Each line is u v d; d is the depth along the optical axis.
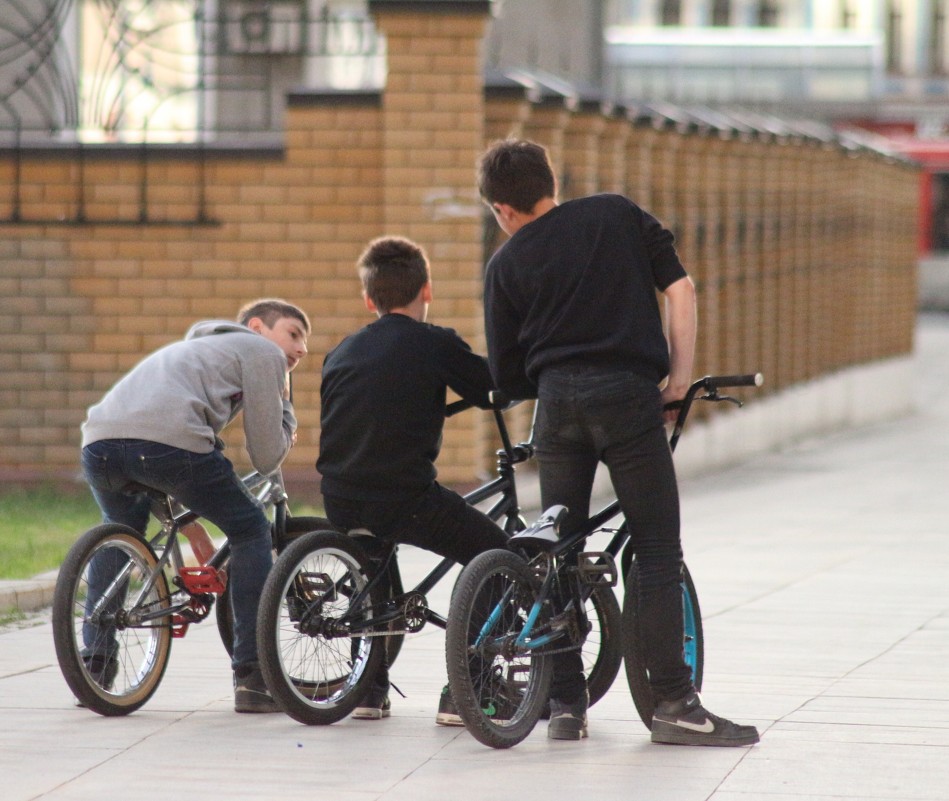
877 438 92.19
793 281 87.00
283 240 47.50
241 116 58.84
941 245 191.00
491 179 21.69
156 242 47.88
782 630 31.03
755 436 79.62
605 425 20.88
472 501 23.23
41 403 48.28
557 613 22.08
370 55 49.38
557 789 19.61
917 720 23.25
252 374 23.95
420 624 23.11
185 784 19.89
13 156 47.88
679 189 66.19
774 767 20.56
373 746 21.73
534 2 99.94
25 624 30.52
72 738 22.12
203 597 24.22
